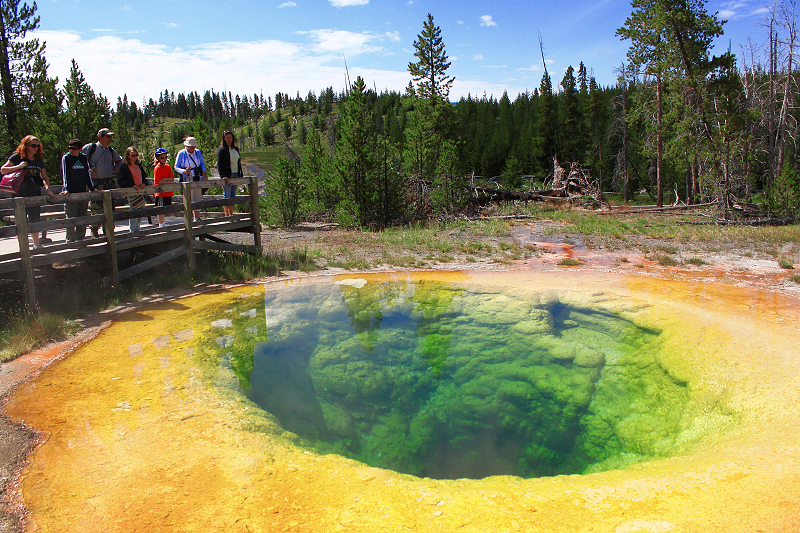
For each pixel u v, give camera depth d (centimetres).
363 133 1681
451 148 1917
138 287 795
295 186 1706
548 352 592
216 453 343
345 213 1752
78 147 743
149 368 493
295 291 840
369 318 711
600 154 4559
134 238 795
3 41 1953
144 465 326
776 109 2698
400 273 973
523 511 285
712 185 1864
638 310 689
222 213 1355
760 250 1122
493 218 1814
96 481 308
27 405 408
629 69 2512
